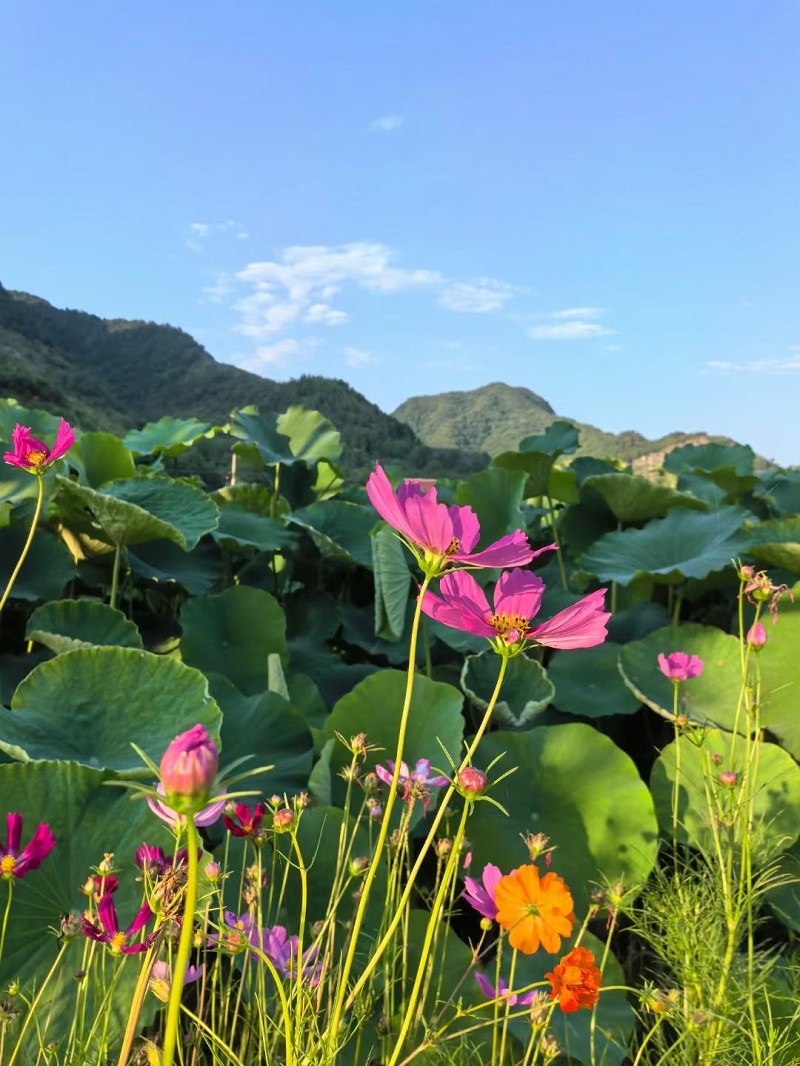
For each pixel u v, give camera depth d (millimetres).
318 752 2215
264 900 1655
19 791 1576
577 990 917
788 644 2594
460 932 1996
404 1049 1367
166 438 6266
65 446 1424
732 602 3535
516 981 1649
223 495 4625
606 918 1978
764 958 1739
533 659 3148
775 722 2477
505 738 2184
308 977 1075
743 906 1544
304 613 3771
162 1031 1293
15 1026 1216
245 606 3012
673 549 3590
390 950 1405
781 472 5637
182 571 3408
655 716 3039
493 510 3809
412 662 794
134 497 3381
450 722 2174
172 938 942
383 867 1768
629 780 2123
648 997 1346
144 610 3934
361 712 2180
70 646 2510
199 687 2053
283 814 925
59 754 1848
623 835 2059
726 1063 1323
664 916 1599
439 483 4973
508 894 938
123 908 1483
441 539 820
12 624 2936
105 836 1590
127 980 1344
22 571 2965
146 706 2033
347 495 4945
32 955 1401
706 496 4559
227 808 1139
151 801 866
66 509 3096
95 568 3334
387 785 1464
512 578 917
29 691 1986
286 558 4133
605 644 3086
